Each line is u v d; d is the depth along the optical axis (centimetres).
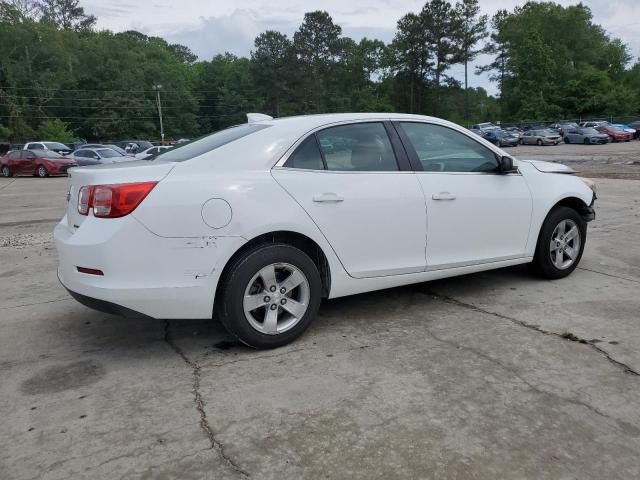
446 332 396
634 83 7850
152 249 332
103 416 290
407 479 234
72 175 377
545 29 8431
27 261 674
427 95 8675
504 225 470
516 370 332
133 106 8494
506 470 239
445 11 8412
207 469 244
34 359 368
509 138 4475
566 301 457
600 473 236
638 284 503
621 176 1573
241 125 427
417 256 424
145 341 396
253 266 354
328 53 9375
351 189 390
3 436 273
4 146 4847
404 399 300
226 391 315
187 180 343
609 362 340
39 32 8900
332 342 383
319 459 249
